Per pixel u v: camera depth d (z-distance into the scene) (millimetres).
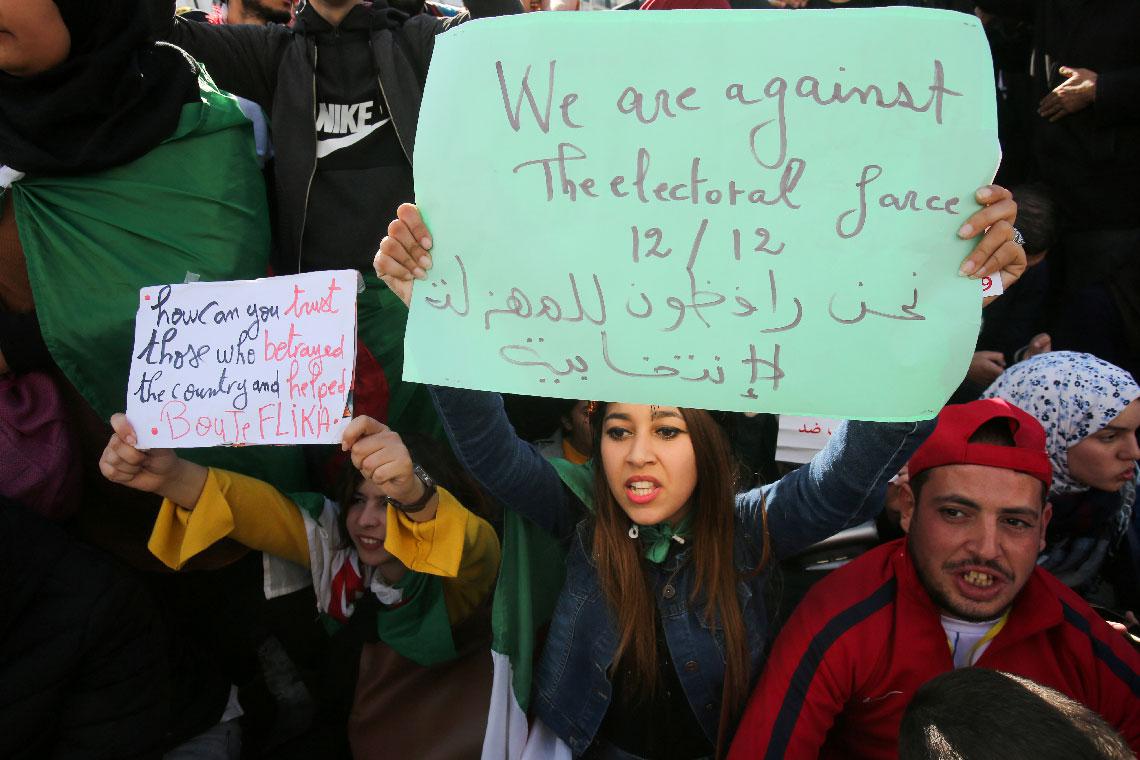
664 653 1567
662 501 1479
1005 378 2227
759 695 1526
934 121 1197
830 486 1463
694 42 1235
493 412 1505
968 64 1187
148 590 1892
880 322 1235
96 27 1778
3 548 1624
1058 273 2811
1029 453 1496
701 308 1273
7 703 1612
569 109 1273
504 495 1560
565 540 1693
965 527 1507
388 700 1984
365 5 2275
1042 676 1552
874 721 1587
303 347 1555
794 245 1242
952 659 1566
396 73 2223
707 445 1484
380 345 2254
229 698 2100
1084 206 2701
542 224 1298
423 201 1329
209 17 3369
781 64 1219
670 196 1263
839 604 1575
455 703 1958
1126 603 2105
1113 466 2006
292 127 2219
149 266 1862
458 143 1308
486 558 1901
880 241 1224
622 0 3771
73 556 1719
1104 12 2656
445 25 2314
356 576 2020
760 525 1587
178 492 1753
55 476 1816
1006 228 1202
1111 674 1526
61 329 1804
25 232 1801
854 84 1205
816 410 1256
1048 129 2762
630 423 1473
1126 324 2621
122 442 1627
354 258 2232
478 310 1338
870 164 1215
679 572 1562
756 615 1588
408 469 1579
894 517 2162
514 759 1628
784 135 1228
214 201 1924
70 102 1763
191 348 1604
